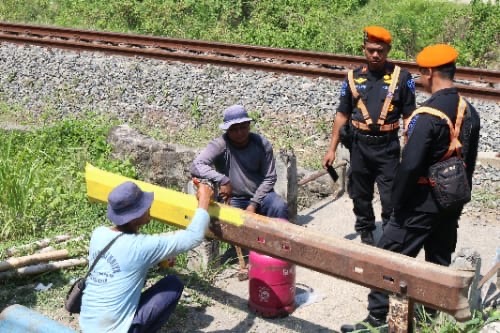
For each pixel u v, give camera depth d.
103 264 4.25
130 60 13.10
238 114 5.68
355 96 5.91
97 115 11.47
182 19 18.72
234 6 19.12
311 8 18.98
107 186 5.26
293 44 16.03
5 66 13.28
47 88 12.47
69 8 20.42
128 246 4.23
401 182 4.62
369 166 6.04
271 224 4.51
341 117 6.11
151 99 11.69
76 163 9.06
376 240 6.66
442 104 4.55
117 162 8.69
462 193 4.57
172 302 4.57
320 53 12.80
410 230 4.82
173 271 5.96
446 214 4.83
